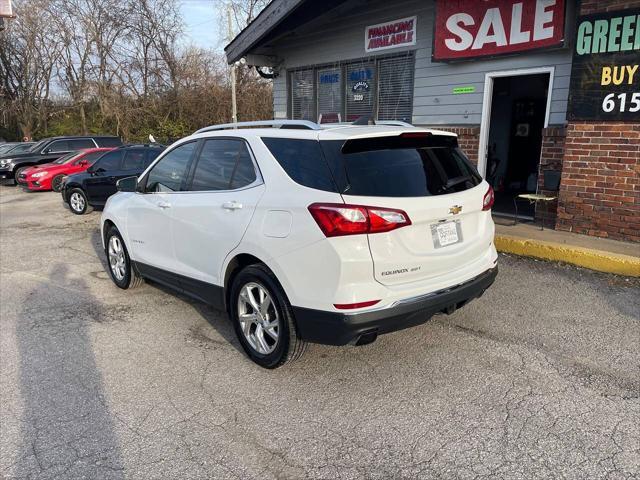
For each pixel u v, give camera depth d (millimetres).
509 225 7160
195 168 4223
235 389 3416
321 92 10625
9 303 5309
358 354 3844
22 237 9031
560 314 4488
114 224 5441
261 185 3492
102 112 30047
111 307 5078
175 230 4320
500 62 7430
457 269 3469
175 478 2574
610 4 5652
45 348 4141
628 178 5930
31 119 33500
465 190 3535
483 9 7293
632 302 4707
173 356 3936
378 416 3051
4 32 31250
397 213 3031
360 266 2975
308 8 9242
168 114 29781
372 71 9398
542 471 2535
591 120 6074
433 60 8055
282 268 3252
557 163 6926
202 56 29844
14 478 2604
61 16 31391
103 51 29766
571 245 5891
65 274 6395
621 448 2688
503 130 10508
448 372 3541
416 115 8750
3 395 3414
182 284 4410
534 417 2982
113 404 3275
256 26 9680
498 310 4609
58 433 2979
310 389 3381
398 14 8695
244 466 2650
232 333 4344
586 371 3498
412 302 3135
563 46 6609
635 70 5629
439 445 2762
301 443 2824
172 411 3176
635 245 5891
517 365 3611
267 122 3965
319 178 3150
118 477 2594
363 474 2561
